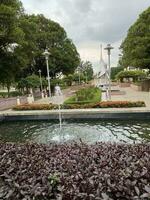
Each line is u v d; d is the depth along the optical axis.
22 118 14.61
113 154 3.48
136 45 24.88
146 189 2.34
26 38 21.03
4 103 18.38
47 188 2.58
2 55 18.52
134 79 45.06
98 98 19.53
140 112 13.06
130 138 8.98
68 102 17.03
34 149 3.97
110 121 12.99
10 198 2.62
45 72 35.09
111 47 16.44
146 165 2.93
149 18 24.67
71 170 2.96
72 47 38.62
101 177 2.63
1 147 4.16
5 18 16.34
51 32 34.81
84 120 13.62
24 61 19.34
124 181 2.52
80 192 2.50
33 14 35.03
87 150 3.76
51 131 10.99
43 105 16.00
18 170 3.07
